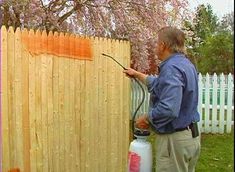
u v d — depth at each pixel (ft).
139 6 26.21
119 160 17.34
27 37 12.94
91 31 25.58
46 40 13.60
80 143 15.21
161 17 26.63
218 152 24.90
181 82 9.40
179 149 9.86
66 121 14.53
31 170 13.35
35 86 13.32
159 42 10.11
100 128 16.10
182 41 10.03
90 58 15.31
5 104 12.39
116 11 25.20
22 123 12.96
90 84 15.43
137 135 10.61
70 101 14.64
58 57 14.06
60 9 24.52
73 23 25.54
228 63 48.34
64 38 14.24
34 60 13.21
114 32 25.89
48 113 13.83
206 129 32.04
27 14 22.76
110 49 16.20
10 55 12.44
